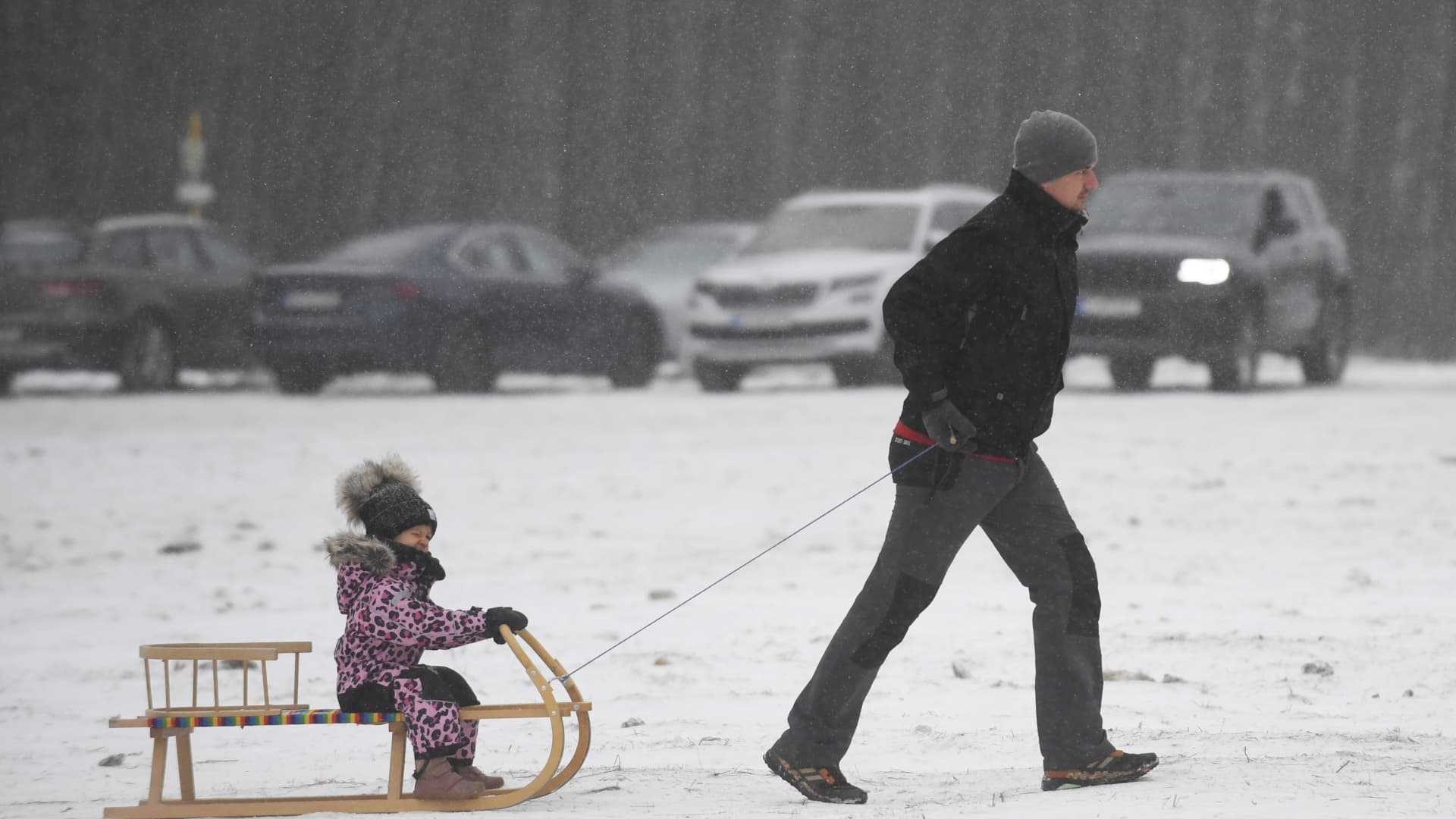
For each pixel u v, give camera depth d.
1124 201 85.00
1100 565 41.38
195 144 111.56
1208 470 57.03
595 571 42.00
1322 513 48.56
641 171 149.12
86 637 35.12
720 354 87.50
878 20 154.00
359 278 84.94
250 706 22.16
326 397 88.19
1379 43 144.38
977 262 20.72
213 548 46.56
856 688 21.06
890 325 20.84
